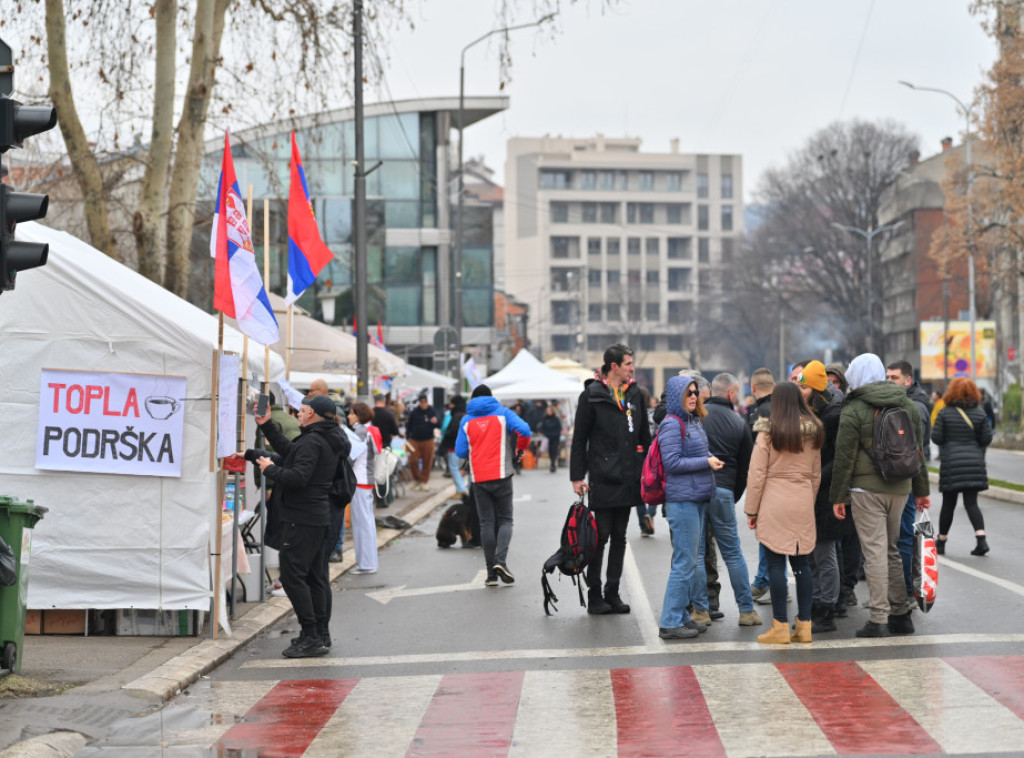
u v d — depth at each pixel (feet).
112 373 31.63
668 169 442.50
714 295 310.45
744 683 25.30
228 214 32.09
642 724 22.29
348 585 43.11
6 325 31.53
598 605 35.12
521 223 445.37
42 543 31.45
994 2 129.18
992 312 236.43
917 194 260.01
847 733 21.02
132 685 25.67
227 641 31.27
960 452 45.16
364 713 24.08
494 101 168.35
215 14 55.83
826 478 31.24
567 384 111.45
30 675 26.55
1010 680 24.57
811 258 224.33
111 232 55.42
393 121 168.66
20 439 31.53
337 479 31.30
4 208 22.39
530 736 21.80
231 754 21.09
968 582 38.17
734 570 32.45
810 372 32.07
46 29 53.11
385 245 167.53
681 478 30.81
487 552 41.73
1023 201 133.49
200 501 31.60
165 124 54.75
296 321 65.67
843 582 33.30
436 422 90.63
